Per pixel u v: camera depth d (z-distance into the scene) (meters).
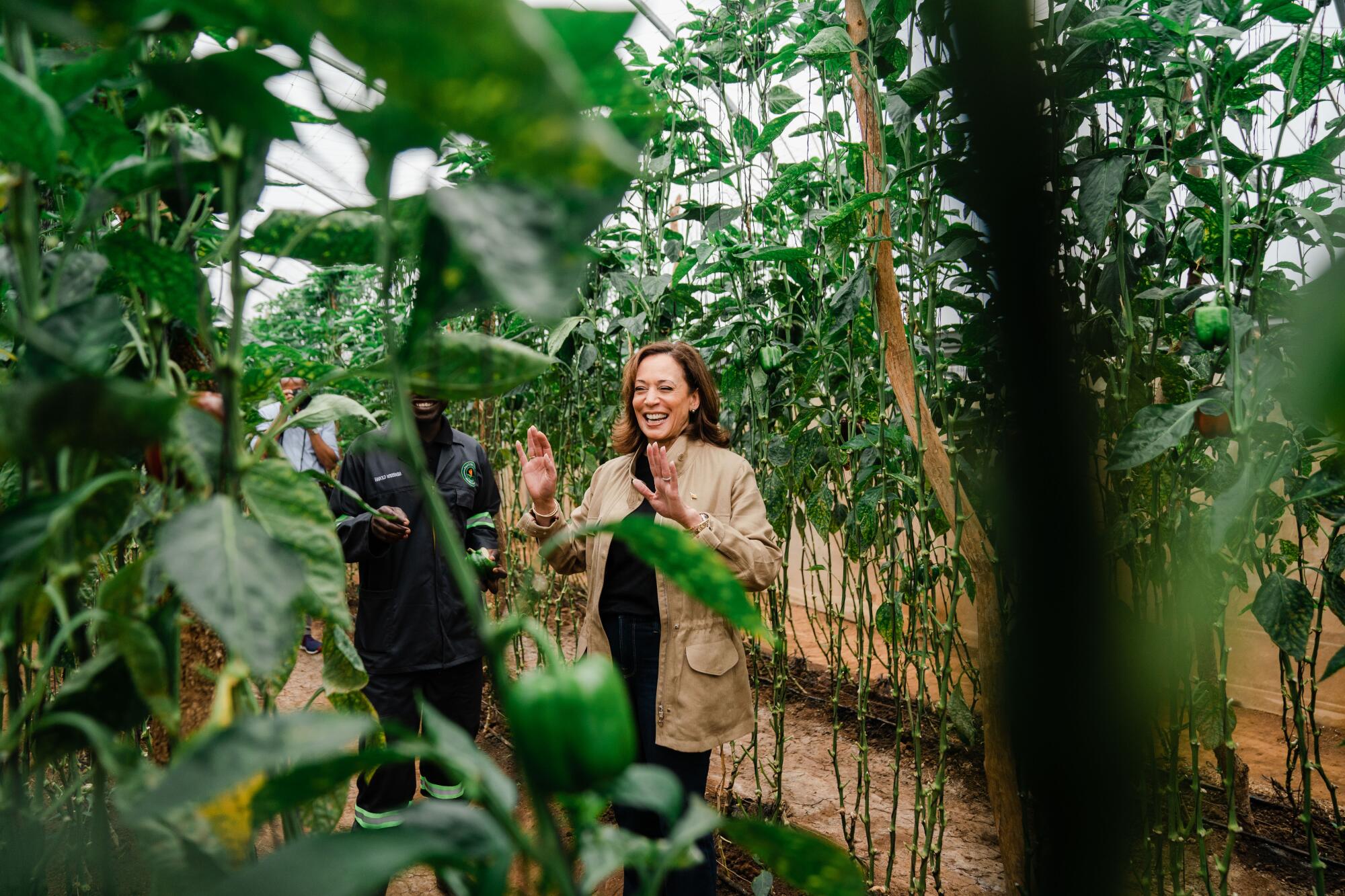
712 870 1.85
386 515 1.26
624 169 0.32
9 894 0.54
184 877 0.45
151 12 0.36
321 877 0.33
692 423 2.22
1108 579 0.75
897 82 1.77
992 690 1.79
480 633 0.40
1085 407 0.74
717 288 3.06
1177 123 1.61
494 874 0.40
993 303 0.74
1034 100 0.68
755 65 2.70
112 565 1.21
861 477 2.37
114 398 0.38
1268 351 1.41
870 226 2.01
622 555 2.06
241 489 0.54
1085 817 0.78
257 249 0.59
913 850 2.05
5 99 0.41
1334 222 1.48
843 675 2.58
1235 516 1.25
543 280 0.35
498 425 4.34
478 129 0.32
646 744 2.01
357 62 0.30
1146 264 1.81
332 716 0.38
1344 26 1.69
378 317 4.75
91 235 0.79
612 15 0.40
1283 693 2.23
